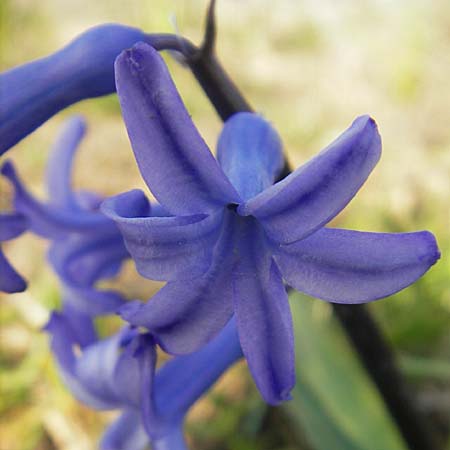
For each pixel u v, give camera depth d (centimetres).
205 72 12
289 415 18
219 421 19
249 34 34
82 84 11
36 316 22
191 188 9
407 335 20
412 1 34
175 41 12
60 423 20
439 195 25
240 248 9
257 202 9
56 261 13
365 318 14
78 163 28
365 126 8
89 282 13
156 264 9
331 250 9
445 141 28
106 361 12
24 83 11
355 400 17
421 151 28
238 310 9
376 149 8
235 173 10
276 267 9
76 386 13
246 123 11
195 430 19
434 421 20
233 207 10
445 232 23
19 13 33
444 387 20
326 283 9
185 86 29
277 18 35
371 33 34
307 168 8
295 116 30
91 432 20
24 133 11
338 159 8
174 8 32
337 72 32
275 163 11
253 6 35
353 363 17
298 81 32
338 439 16
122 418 13
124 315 9
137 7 32
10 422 20
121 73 8
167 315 9
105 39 11
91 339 13
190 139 8
